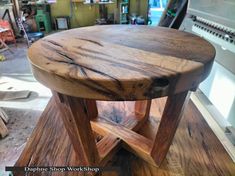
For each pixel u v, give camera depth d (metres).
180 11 1.84
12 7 4.16
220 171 0.96
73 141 0.88
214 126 1.29
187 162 1.01
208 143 1.14
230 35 1.11
